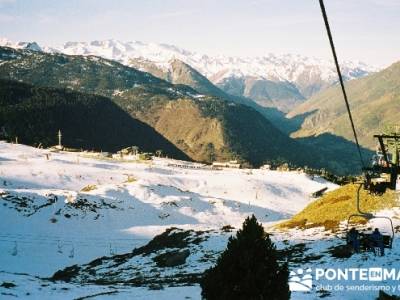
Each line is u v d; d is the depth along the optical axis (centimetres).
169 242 7169
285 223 7294
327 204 7112
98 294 3634
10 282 3966
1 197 12925
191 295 3494
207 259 5728
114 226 12719
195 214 15388
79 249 9831
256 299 1888
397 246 4072
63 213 12781
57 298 3503
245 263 1900
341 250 4234
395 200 6081
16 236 10762
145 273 5434
